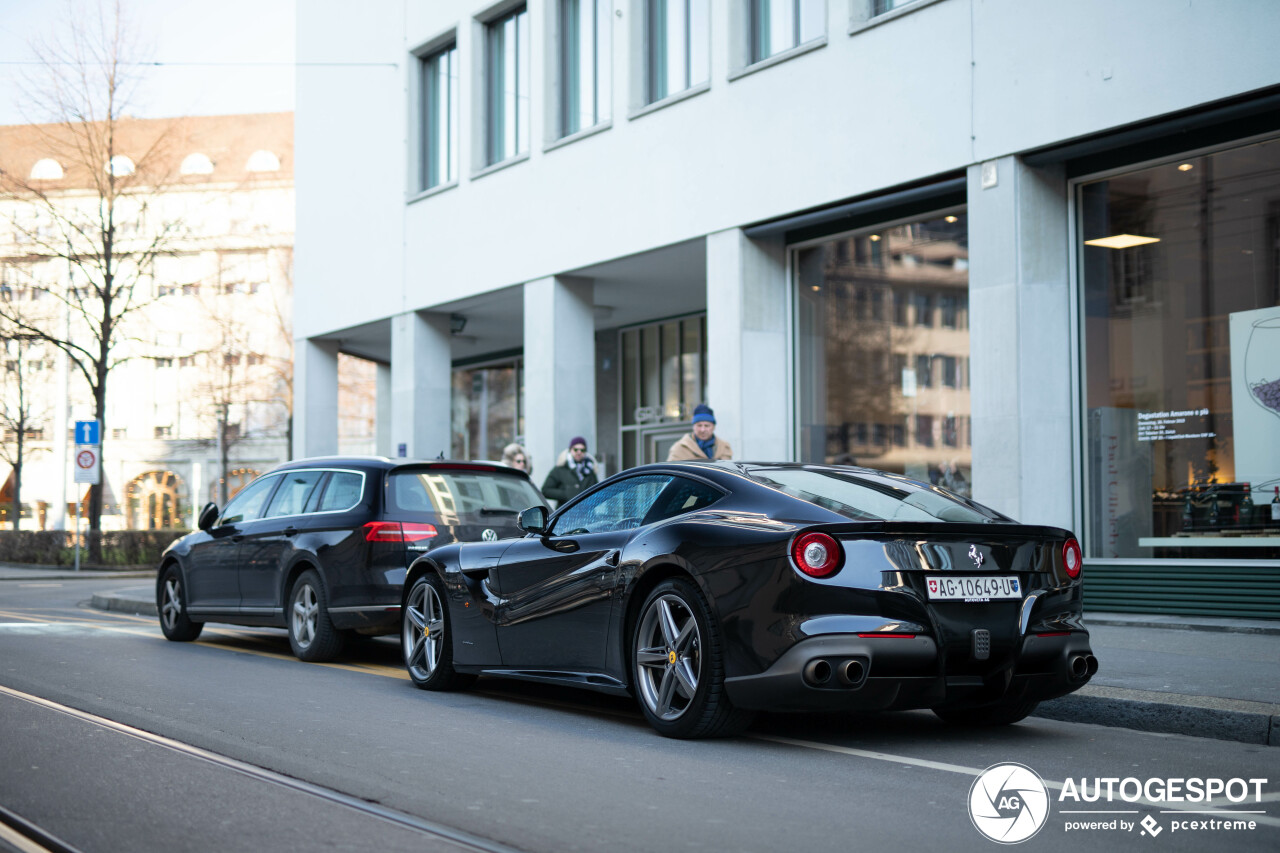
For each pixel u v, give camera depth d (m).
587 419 17.03
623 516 6.72
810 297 14.03
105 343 27.88
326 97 21.86
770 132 13.67
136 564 27.34
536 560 7.09
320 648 9.45
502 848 3.98
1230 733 6.15
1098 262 11.31
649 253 15.44
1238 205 10.33
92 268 29.33
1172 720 6.38
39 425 51.44
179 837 4.11
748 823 4.34
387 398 25.45
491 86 18.66
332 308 21.56
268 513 10.39
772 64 13.62
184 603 11.14
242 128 58.81
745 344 13.96
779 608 5.53
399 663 9.69
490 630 7.39
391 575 9.06
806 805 4.63
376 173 20.58
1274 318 10.10
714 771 5.27
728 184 14.16
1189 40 10.06
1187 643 8.99
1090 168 11.25
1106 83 10.61
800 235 13.98
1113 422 11.16
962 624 5.58
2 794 4.74
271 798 4.68
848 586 5.45
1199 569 10.41
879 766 5.41
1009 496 11.17
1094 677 7.26
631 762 5.46
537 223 17.12
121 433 54.84
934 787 4.97
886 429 13.11
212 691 7.70
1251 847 4.10
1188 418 10.66
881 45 12.47
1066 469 11.33
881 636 5.40
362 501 9.38
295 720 6.56
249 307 51.69
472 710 7.06
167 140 29.77
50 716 6.59
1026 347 11.19
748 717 5.91
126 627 12.66
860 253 13.46
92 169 28.03
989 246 11.42
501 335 22.03
